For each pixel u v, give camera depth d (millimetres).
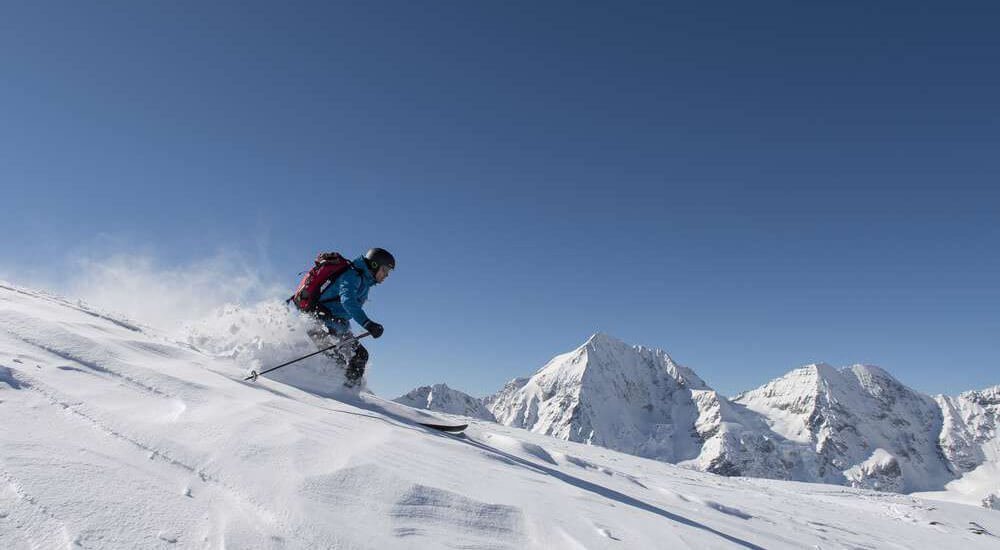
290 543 1913
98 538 1577
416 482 2699
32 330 3627
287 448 2709
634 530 3115
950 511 19328
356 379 6258
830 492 21984
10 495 1633
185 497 2027
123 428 2490
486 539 2404
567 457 7258
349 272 6445
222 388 3738
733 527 5648
